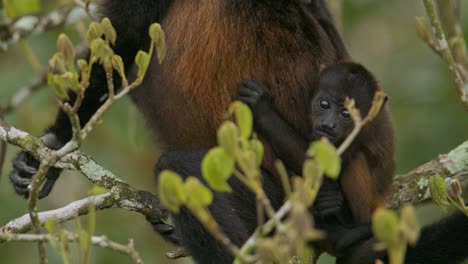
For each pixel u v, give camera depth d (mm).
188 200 6797
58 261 14078
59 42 7910
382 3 18438
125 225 15641
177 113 10633
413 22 18375
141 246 15508
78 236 7434
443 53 10711
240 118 6961
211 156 6828
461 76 11539
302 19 10547
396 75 17656
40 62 16156
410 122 16703
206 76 10414
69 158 10219
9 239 7703
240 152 6781
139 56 8109
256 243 6598
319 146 6578
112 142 15938
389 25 18625
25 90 13914
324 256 15125
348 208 10242
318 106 10070
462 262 10609
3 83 16016
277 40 10383
